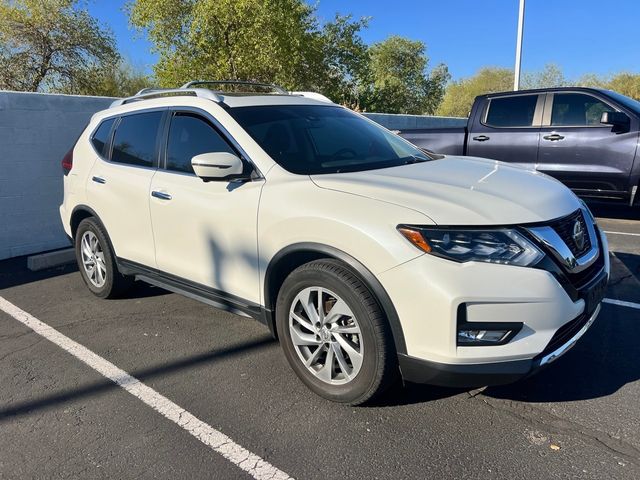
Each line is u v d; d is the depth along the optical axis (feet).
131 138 14.76
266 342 13.34
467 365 8.70
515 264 8.71
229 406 10.50
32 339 13.91
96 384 11.53
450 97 153.48
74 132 22.25
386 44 128.57
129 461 8.96
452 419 9.79
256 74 74.23
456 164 12.48
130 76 101.04
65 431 9.87
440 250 8.70
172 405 10.62
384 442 9.21
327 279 9.68
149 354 12.87
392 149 13.51
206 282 12.38
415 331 8.89
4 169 20.52
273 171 11.16
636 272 17.54
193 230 12.37
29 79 86.99
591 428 9.41
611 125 23.94
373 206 9.41
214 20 70.59
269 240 10.63
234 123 12.14
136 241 14.29
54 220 22.21
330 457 8.89
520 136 26.07
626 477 8.17
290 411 10.23
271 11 70.64
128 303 16.29
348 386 9.93
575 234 9.88
